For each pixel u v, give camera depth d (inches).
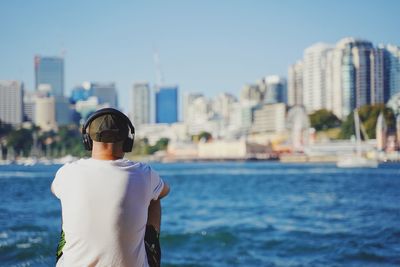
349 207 840.9
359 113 3408.0
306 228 577.0
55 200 951.0
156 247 110.1
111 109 111.4
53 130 6072.8
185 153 6702.8
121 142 111.4
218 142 6422.2
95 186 104.6
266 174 2928.2
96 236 102.2
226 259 396.5
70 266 102.2
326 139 5044.3
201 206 1048.2
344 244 433.7
